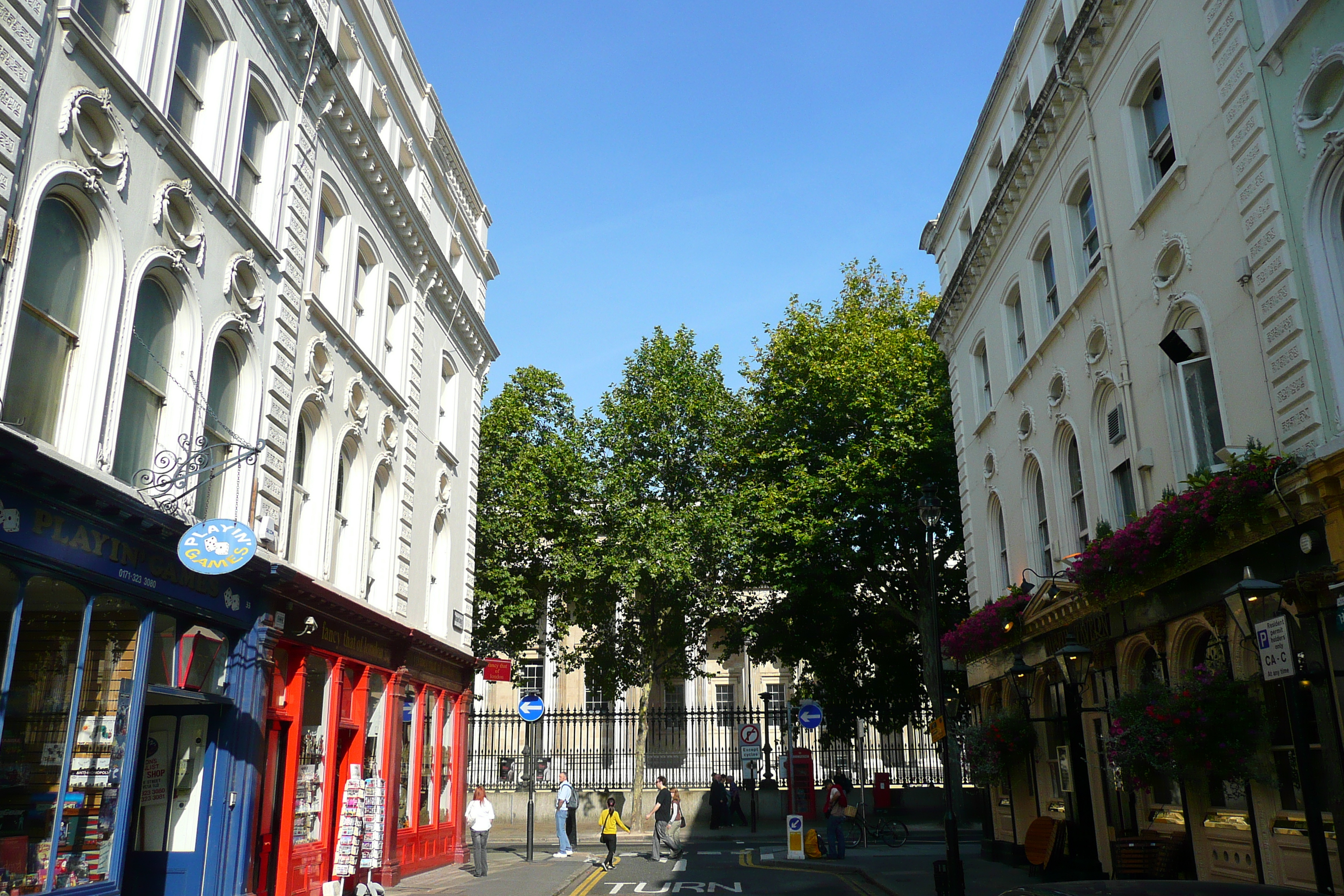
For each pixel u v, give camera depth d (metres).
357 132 16.80
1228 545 10.83
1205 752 10.64
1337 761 9.21
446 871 20.06
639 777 31.84
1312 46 9.96
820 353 30.91
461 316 23.41
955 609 31.62
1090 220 16.12
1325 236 9.88
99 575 9.61
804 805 32.94
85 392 9.67
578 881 18.39
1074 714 16.53
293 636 13.84
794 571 29.48
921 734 36.97
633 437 34.31
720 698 50.19
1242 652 11.02
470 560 24.36
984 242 20.58
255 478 13.07
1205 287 12.05
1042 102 16.72
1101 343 15.38
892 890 15.88
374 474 17.86
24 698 8.80
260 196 13.84
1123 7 14.23
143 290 10.98
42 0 8.87
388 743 17.69
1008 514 20.02
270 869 13.41
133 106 10.39
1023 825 19.12
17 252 8.50
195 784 12.00
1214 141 11.80
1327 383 9.73
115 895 9.85
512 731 43.69
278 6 13.97
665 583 31.33
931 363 30.48
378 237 18.36
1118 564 12.98
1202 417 12.02
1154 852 12.82
